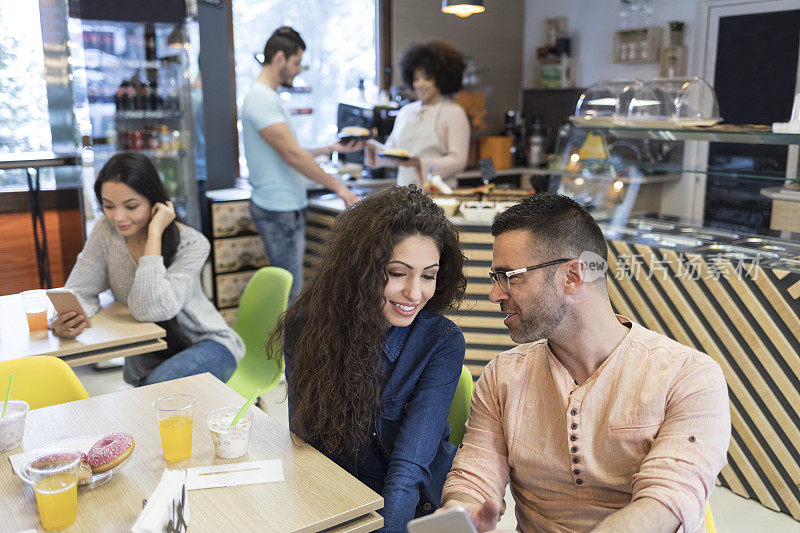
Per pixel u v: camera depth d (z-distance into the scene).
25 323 2.48
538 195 1.38
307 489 1.40
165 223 2.61
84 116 3.94
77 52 3.86
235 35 5.14
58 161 3.96
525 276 1.32
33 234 4.29
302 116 5.59
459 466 1.46
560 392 1.37
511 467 1.47
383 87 6.00
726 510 2.67
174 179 4.36
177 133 4.29
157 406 1.55
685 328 2.81
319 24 5.56
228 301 4.52
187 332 2.68
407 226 1.53
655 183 2.95
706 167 2.80
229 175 5.15
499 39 6.70
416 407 1.60
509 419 1.43
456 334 1.64
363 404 1.58
